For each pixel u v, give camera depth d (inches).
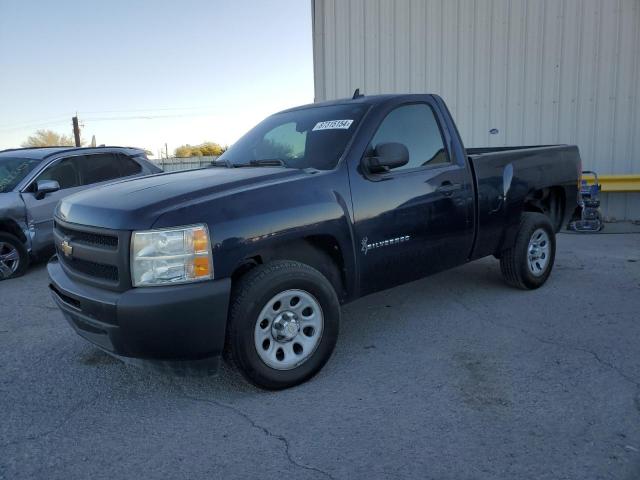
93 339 131.3
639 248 310.2
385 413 126.1
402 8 414.9
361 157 156.4
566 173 230.8
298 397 135.6
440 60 417.4
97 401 137.6
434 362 154.1
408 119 174.4
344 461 107.9
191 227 121.7
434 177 173.0
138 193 136.4
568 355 155.4
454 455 108.3
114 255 123.3
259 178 141.8
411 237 165.8
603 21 397.4
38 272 291.6
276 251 142.9
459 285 231.9
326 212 142.8
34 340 183.2
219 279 124.2
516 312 194.9
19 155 307.1
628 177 389.7
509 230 203.6
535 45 406.9
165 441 117.8
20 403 137.5
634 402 126.9
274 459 109.6
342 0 417.4
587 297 210.8
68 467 109.1
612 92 403.5
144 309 117.5
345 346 168.4
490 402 129.5
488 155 194.1
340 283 154.8
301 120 180.9
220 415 128.2
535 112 414.0
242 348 129.7
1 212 270.5
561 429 116.3
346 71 424.2
